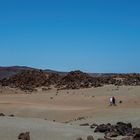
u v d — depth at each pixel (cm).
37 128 2128
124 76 10969
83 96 7431
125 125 2258
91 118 3531
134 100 6159
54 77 11900
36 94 8869
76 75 11144
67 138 1914
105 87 8656
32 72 12281
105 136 2002
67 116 4628
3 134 1944
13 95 8894
